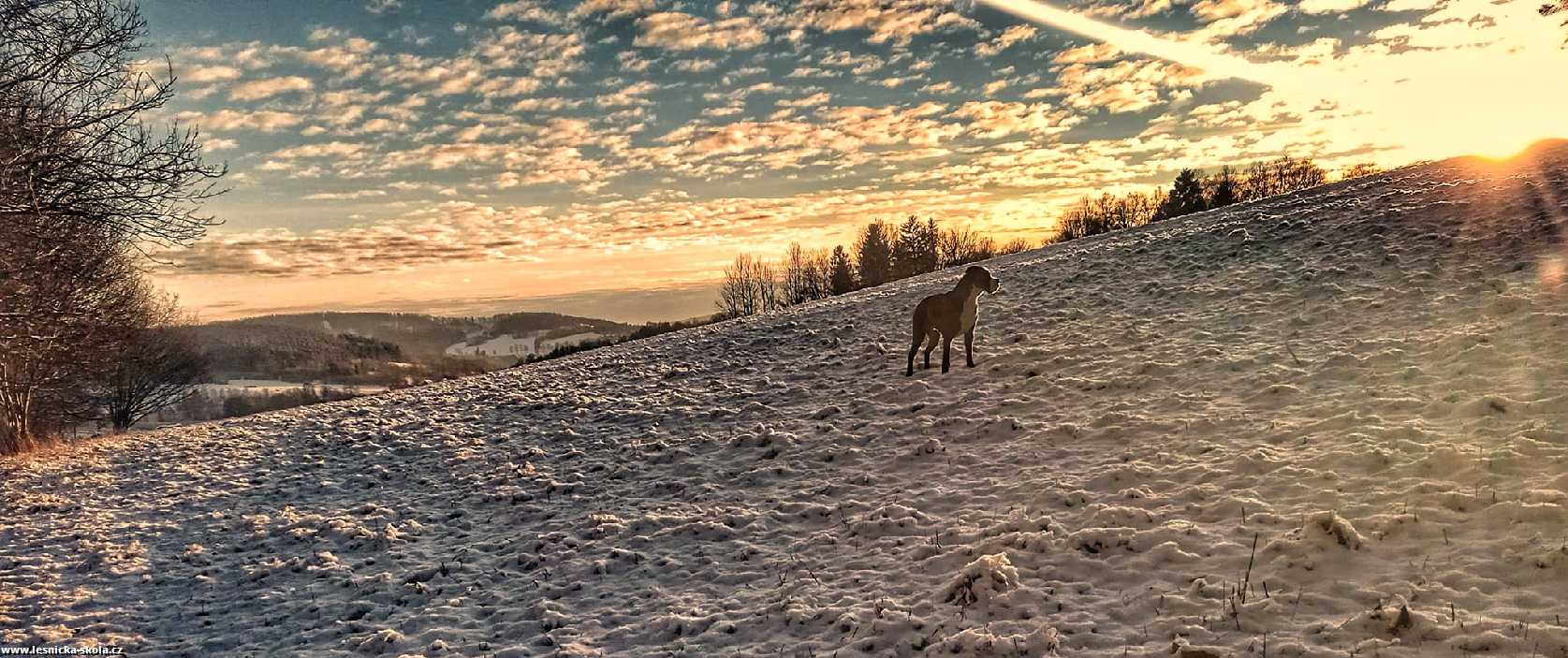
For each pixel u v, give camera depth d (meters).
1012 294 23.00
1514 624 5.26
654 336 35.81
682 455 14.25
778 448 13.62
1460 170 25.95
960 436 12.46
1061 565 7.52
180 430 27.59
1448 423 9.01
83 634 9.10
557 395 21.67
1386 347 12.17
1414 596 5.89
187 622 9.38
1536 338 11.03
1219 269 20.27
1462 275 14.92
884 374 17.36
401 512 13.22
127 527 13.70
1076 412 12.38
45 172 11.73
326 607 9.44
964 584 7.27
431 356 117.38
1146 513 8.16
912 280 39.62
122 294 25.59
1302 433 9.62
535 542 10.77
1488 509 6.84
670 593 8.72
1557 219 16.39
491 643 8.03
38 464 21.36
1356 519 7.17
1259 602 6.22
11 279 13.57
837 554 9.03
